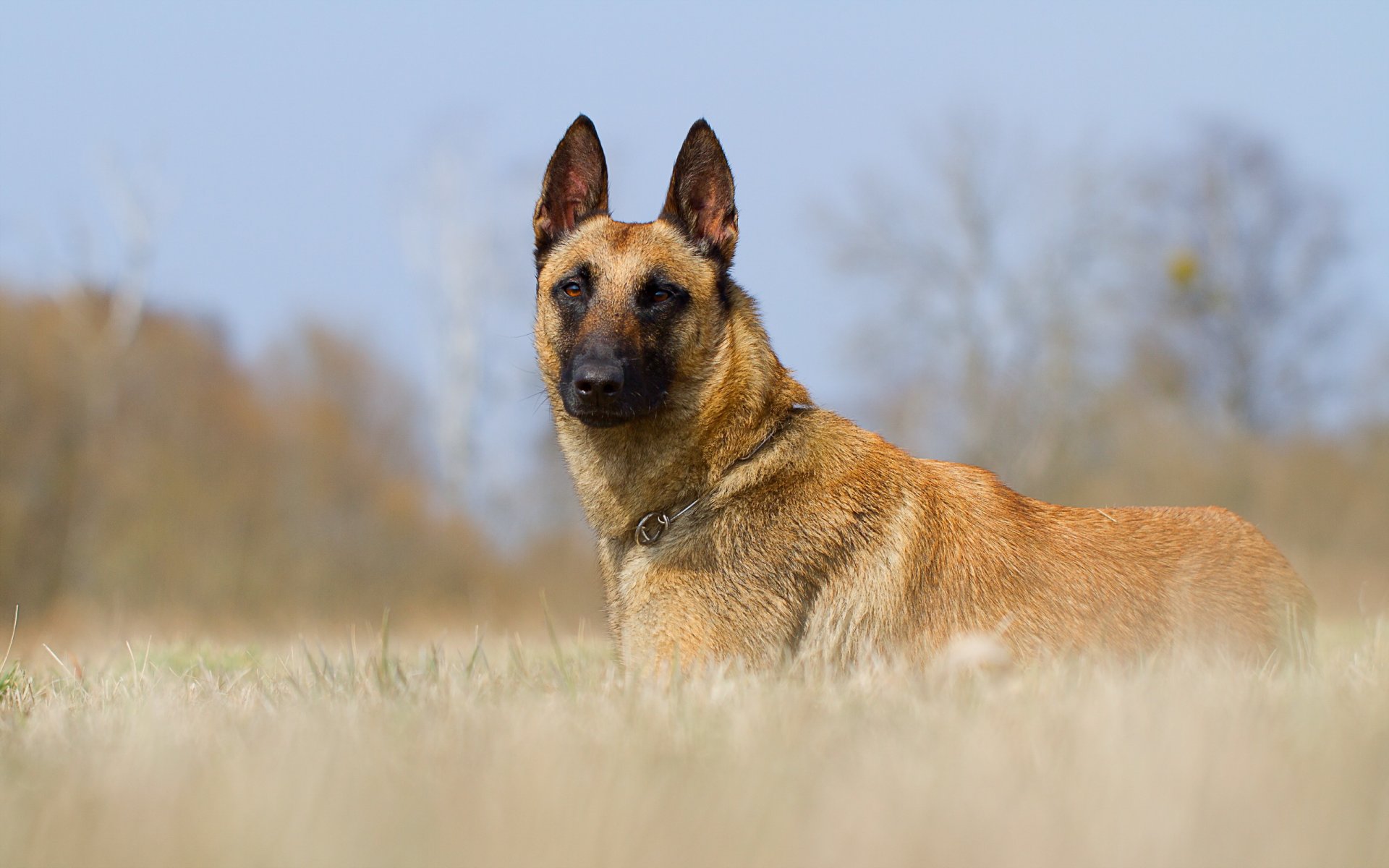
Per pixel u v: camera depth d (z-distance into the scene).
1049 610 7.42
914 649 7.32
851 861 3.55
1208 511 8.23
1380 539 29.62
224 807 3.96
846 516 7.35
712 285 7.74
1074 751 4.52
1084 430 40.66
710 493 7.42
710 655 7.00
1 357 29.12
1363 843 3.65
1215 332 47.81
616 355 7.26
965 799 3.98
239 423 32.12
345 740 4.96
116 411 31.20
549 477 38.81
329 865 3.57
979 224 42.34
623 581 7.55
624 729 5.14
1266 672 6.57
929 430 42.56
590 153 8.39
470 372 44.91
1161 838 3.60
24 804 4.18
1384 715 4.91
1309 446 33.31
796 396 7.82
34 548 27.09
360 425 35.91
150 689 6.74
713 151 7.96
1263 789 4.02
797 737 4.95
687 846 3.64
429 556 29.08
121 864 3.66
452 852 3.64
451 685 6.15
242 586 27.02
